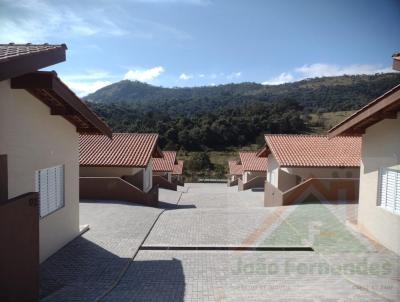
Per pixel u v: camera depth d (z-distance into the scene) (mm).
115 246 10242
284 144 22703
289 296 6535
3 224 5207
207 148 68312
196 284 7414
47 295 6746
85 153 21594
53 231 9406
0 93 6613
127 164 20562
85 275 7945
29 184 7926
